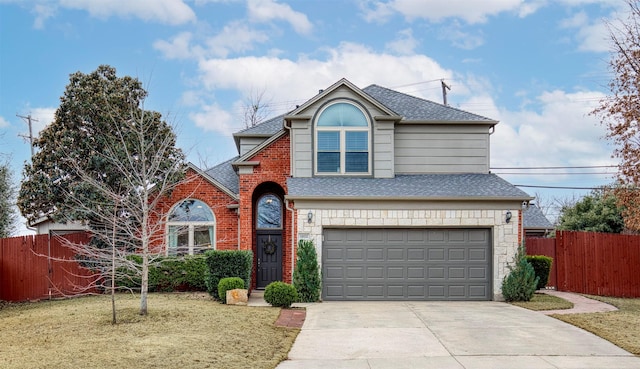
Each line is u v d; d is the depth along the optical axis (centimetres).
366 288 1683
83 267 1647
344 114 1875
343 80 1853
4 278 1645
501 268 1677
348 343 1083
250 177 1908
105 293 1823
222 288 1540
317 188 1742
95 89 1853
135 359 882
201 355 929
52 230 2069
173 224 1802
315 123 1866
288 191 1712
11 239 1667
